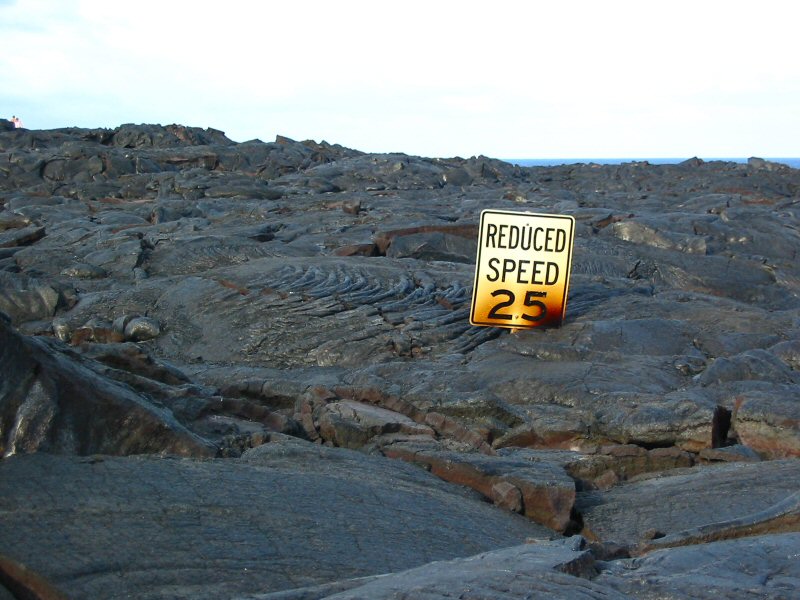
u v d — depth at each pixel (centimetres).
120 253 2098
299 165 5409
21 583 520
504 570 473
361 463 858
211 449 816
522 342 1423
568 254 1431
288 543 606
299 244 2272
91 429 761
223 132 6347
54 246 2300
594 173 5350
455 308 1655
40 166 4469
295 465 826
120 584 513
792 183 4381
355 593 448
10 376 732
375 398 1084
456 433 1006
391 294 1733
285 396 1164
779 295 2288
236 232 2423
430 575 478
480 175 5269
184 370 1437
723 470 922
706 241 2531
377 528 670
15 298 1723
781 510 657
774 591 468
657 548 629
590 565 502
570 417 1084
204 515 632
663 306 1692
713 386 1235
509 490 816
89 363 902
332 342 1505
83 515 600
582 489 929
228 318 1634
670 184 4669
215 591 521
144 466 712
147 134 5747
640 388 1212
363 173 4916
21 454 709
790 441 1006
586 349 1379
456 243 2272
